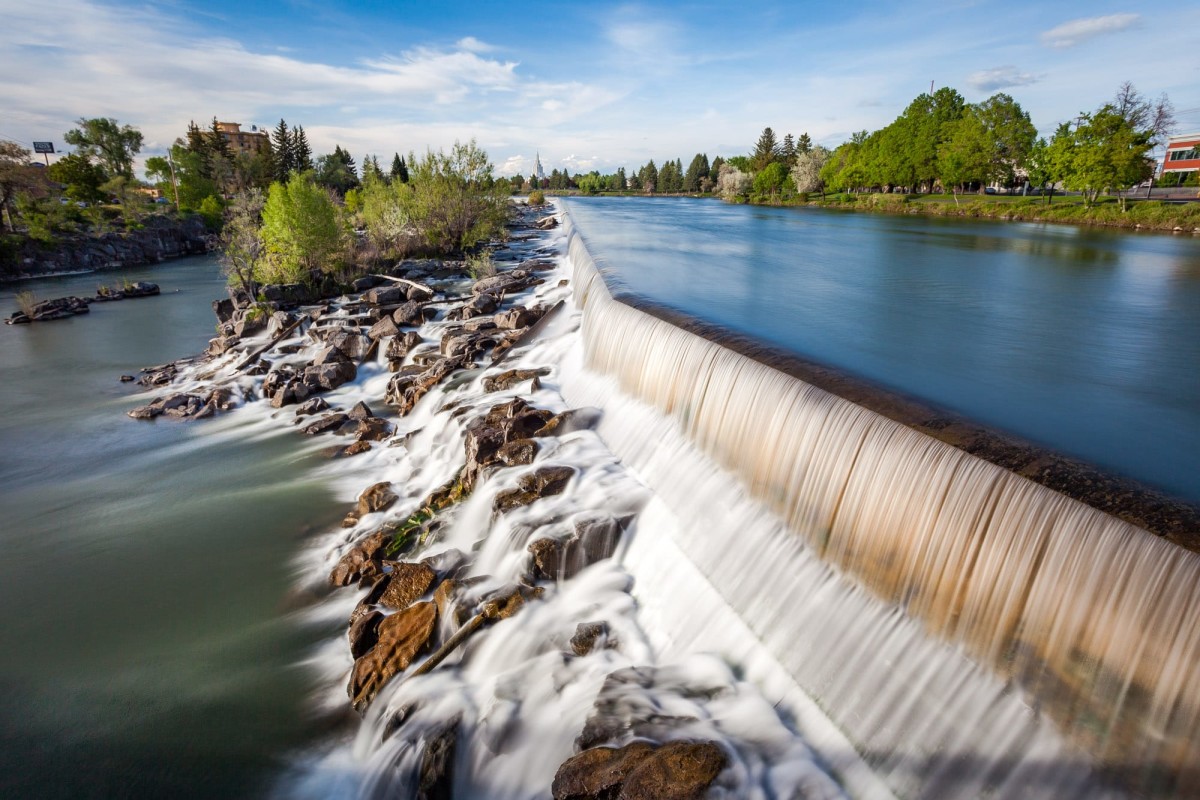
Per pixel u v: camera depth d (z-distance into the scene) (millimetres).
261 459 16391
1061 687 5383
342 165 132375
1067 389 9727
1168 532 4980
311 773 7465
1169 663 4707
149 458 16828
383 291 31203
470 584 9328
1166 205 50750
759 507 9016
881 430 7383
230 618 10266
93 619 10391
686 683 7305
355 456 16250
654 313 14188
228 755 7723
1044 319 15141
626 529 10023
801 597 7641
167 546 12453
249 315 29016
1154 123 72062
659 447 11602
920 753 5836
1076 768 5148
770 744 6305
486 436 13000
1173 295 18625
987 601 5984
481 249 47969
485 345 21078
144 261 67500
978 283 20844
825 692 6699
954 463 6504
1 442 18203
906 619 6691
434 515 12102
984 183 82688
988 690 5816
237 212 45125
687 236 41062
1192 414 8586
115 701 8633
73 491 15062
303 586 11008
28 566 11930
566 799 5852
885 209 87125
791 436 8633
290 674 9008
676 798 5539
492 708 7402
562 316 22047
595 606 8930
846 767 6062
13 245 55219
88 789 7355
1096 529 5293
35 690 8875
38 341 31109
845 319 14727
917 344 12422
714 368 10727
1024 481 5930
